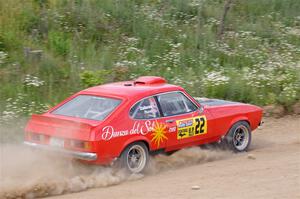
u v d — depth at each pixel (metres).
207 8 36.19
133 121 16.19
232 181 15.21
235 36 33.38
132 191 14.47
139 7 34.69
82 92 17.52
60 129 15.84
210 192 14.09
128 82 18.36
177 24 33.94
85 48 29.00
